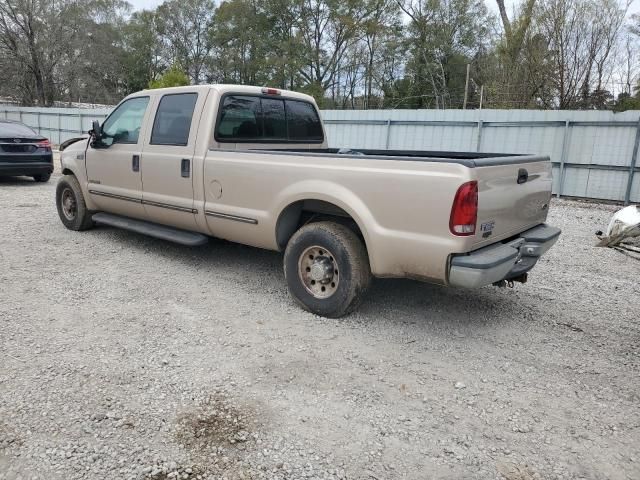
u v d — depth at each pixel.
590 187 12.16
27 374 3.32
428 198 3.63
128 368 3.44
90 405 3.01
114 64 48.91
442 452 2.72
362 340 4.00
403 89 41.78
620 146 11.63
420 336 4.11
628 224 4.95
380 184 3.86
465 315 4.58
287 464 2.58
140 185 5.82
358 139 14.95
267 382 3.33
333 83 45.62
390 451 2.71
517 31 20.30
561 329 4.37
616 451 2.78
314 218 4.76
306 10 44.47
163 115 5.58
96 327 4.06
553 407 3.18
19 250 6.16
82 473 2.47
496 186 3.78
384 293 5.05
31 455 2.58
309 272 4.46
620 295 5.30
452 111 13.39
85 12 43.38
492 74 22.95
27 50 38.69
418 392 3.29
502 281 4.28
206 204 5.11
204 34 55.12
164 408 3.01
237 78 50.50
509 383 3.44
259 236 4.77
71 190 7.01
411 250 3.76
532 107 19.80
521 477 2.56
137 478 2.45
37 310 4.36
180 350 3.72
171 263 5.85
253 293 4.96
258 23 46.53
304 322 4.30
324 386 3.31
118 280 5.21
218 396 3.15
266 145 5.69
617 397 3.31
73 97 44.28
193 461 2.58
